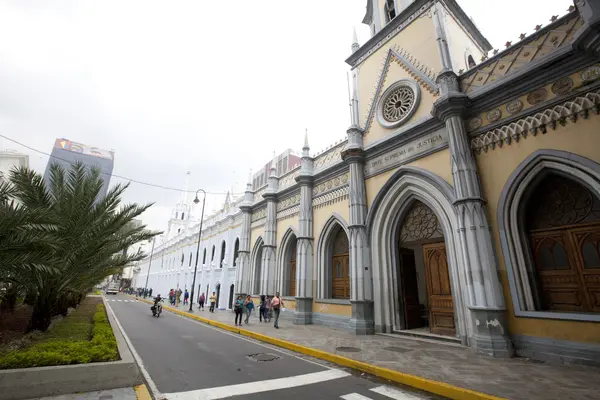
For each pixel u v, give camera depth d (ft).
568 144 25.93
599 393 17.25
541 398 16.57
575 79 26.22
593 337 22.90
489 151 31.53
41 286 27.58
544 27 28.89
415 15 45.06
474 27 47.88
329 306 48.39
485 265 28.12
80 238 29.63
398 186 40.81
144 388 18.38
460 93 33.30
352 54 54.08
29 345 23.63
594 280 24.77
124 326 47.03
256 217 78.38
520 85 29.68
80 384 17.56
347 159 47.62
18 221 20.67
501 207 29.37
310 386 19.75
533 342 25.50
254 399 17.10
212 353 29.22
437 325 35.83
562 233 26.96
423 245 39.27
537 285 27.43
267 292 63.41
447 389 18.38
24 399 16.07
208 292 103.65
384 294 40.52
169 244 178.91
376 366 23.22
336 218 50.52
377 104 47.75
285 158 88.43
